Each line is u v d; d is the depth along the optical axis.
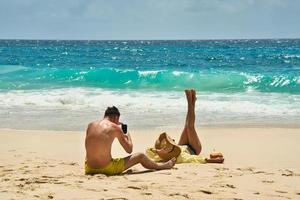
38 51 72.81
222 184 6.77
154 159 8.83
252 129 13.13
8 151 10.11
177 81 25.59
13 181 6.81
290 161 9.09
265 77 24.77
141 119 14.88
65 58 53.16
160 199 5.87
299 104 18.08
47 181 6.82
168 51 73.81
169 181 6.92
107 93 21.64
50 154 9.81
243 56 53.72
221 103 18.25
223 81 25.09
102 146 7.57
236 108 17.16
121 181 6.90
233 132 12.68
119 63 44.47
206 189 6.43
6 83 25.84
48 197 5.82
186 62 45.03
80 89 23.55
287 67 36.91
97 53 66.88
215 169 7.94
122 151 10.28
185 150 8.84
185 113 16.00
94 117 15.45
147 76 26.28
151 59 50.47
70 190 6.22
